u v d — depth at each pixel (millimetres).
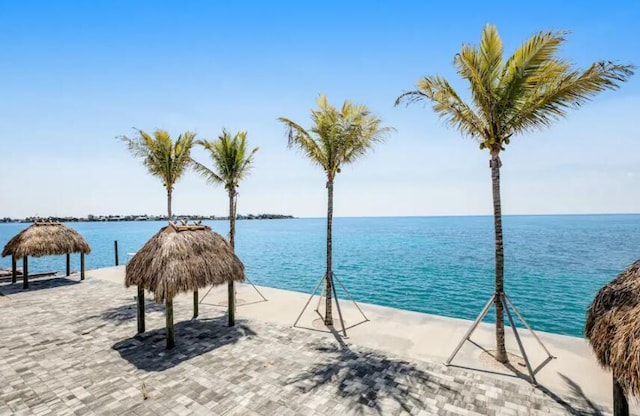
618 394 4992
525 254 36406
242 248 50156
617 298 5332
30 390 6805
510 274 25562
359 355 8531
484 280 23844
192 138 14812
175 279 8430
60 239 17469
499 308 8109
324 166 11438
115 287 16859
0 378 7316
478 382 7078
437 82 8273
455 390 6750
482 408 6102
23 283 17625
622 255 34688
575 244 46188
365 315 12109
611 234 64250
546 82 7465
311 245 54250
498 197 8109
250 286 17422
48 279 19000
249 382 7121
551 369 7676
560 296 19281
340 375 7418
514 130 8141
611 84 6570
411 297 19578
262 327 10797
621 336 4508
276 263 34438
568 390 6727
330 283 11055
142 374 7500
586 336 5859
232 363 8062
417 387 6879
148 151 14602
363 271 28375
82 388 6879
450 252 39969
